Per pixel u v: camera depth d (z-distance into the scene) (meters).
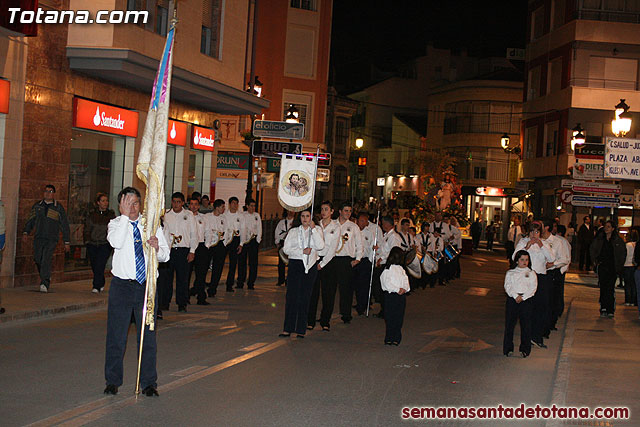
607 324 16.22
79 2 17.89
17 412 7.04
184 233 14.70
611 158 21.44
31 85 16.55
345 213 14.57
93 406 7.35
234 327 12.98
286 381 8.85
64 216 15.88
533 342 12.59
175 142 23.09
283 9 46.31
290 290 12.20
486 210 67.19
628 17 44.47
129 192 7.89
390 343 12.02
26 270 16.69
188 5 21.94
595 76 44.16
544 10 48.47
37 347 10.34
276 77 46.28
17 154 16.27
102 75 18.64
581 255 33.94
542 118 47.72
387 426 7.08
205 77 21.42
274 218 44.47
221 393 8.11
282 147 22.17
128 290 7.85
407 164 71.69
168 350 10.61
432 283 23.44
